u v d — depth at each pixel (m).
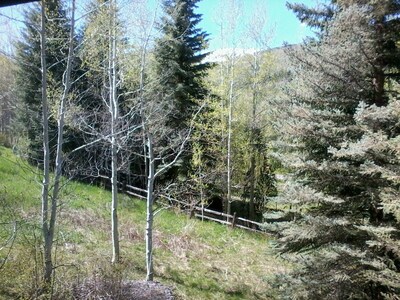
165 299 8.02
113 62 9.89
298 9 9.40
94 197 15.76
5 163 15.63
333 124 7.98
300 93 8.66
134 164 19.59
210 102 17.89
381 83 8.15
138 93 11.02
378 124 7.37
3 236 8.52
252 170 21.12
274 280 9.15
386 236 6.85
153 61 13.84
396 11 7.64
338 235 7.99
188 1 17.83
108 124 11.08
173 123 15.92
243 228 18.03
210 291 10.98
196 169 18.28
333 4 9.17
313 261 8.32
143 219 15.48
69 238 11.10
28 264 6.23
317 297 7.92
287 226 8.57
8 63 14.07
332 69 8.00
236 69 21.14
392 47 8.06
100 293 6.81
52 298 6.02
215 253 14.27
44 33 7.04
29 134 14.95
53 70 11.15
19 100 13.91
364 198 7.95
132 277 9.91
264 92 20.62
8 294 5.86
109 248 11.52
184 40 17.36
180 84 16.45
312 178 8.52
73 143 15.37
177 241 14.15
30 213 10.45
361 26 7.68
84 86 12.02
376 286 7.67
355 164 8.20
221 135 19.08
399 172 6.68
